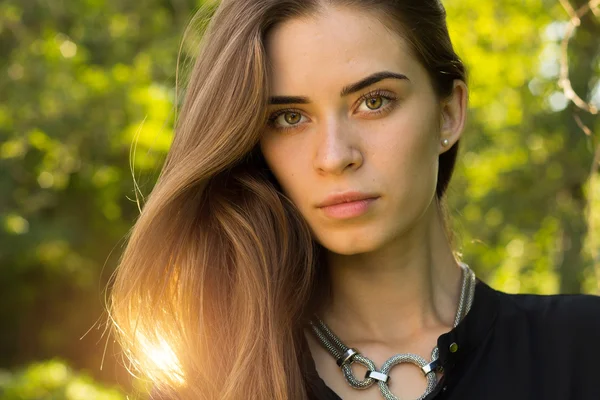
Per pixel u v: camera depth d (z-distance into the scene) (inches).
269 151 88.3
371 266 90.6
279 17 85.3
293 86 84.5
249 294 91.7
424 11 87.7
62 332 703.1
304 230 93.3
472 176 452.4
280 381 88.0
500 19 406.3
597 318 90.7
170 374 93.8
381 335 90.7
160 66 532.4
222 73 87.7
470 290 92.7
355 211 83.8
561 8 368.5
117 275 95.6
